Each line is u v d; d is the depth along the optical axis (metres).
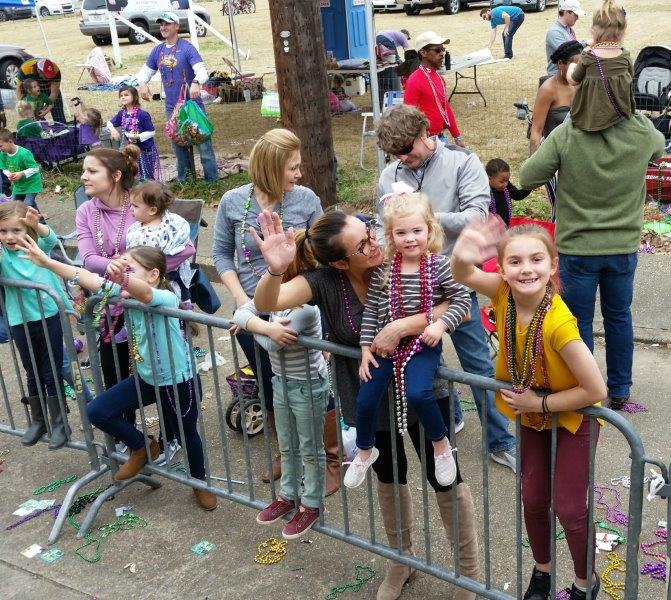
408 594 3.45
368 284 3.03
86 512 4.20
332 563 3.70
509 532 3.80
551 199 5.65
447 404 3.15
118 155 4.46
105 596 3.59
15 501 4.36
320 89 6.08
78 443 4.50
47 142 11.50
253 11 32.94
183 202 5.72
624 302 4.49
